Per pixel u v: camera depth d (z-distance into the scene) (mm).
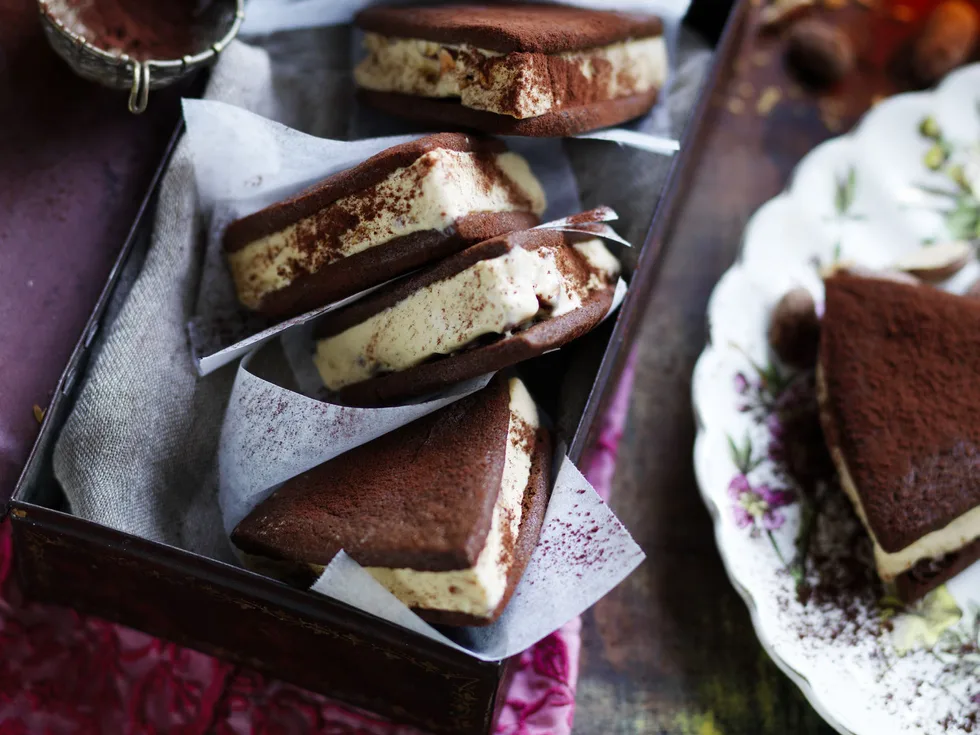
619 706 493
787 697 496
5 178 465
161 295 444
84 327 444
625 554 406
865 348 493
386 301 423
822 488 501
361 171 417
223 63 466
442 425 421
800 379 517
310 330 452
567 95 445
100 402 426
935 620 478
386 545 389
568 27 440
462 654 389
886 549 475
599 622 504
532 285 404
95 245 474
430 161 408
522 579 412
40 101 474
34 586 445
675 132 505
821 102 598
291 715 451
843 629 477
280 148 443
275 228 439
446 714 427
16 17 473
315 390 455
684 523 522
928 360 487
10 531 452
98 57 444
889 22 605
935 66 588
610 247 473
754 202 583
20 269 462
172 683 450
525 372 455
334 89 488
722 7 514
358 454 427
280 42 490
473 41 430
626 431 539
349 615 395
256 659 444
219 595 407
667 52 505
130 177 483
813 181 540
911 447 478
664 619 506
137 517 430
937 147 547
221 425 449
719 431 502
